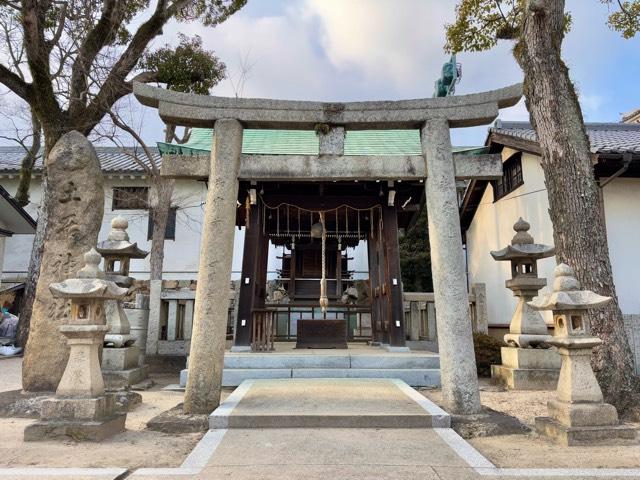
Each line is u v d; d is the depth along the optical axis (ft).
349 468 12.55
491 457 13.92
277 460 13.24
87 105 41.22
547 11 23.32
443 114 20.65
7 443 15.07
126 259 30.45
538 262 40.65
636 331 30.73
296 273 45.19
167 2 42.78
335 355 28.73
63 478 11.76
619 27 32.73
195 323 19.12
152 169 53.78
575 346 15.94
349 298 44.01
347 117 20.74
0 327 47.75
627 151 31.76
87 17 39.55
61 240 22.24
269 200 34.99
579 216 21.22
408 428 16.89
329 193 36.24
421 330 40.29
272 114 20.58
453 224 19.67
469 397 18.24
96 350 16.92
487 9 34.22
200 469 12.48
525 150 40.60
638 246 34.14
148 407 22.08
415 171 20.59
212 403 18.54
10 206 47.57
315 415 17.12
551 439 15.90
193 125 21.16
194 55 51.11
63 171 22.76
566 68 23.30
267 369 27.86
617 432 15.16
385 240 34.30
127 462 13.28
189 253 60.44
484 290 37.93
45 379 21.21
